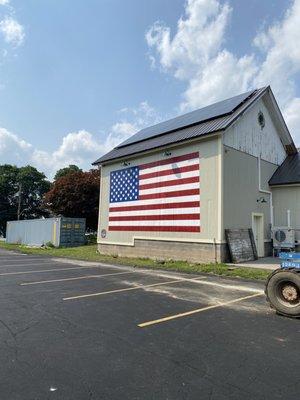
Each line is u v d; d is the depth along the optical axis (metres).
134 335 5.48
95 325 6.00
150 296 8.44
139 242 18.44
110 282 10.52
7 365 4.28
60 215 40.31
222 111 16.45
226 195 14.92
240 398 3.50
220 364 4.36
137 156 19.05
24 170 67.38
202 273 12.21
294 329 5.84
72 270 13.52
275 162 19.09
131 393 3.59
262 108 18.28
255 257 15.70
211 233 14.78
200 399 3.47
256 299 8.10
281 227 17.12
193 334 5.55
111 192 20.98
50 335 5.45
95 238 34.03
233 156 15.66
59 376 3.98
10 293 8.77
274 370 4.20
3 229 66.00
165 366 4.29
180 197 16.31
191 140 15.77
